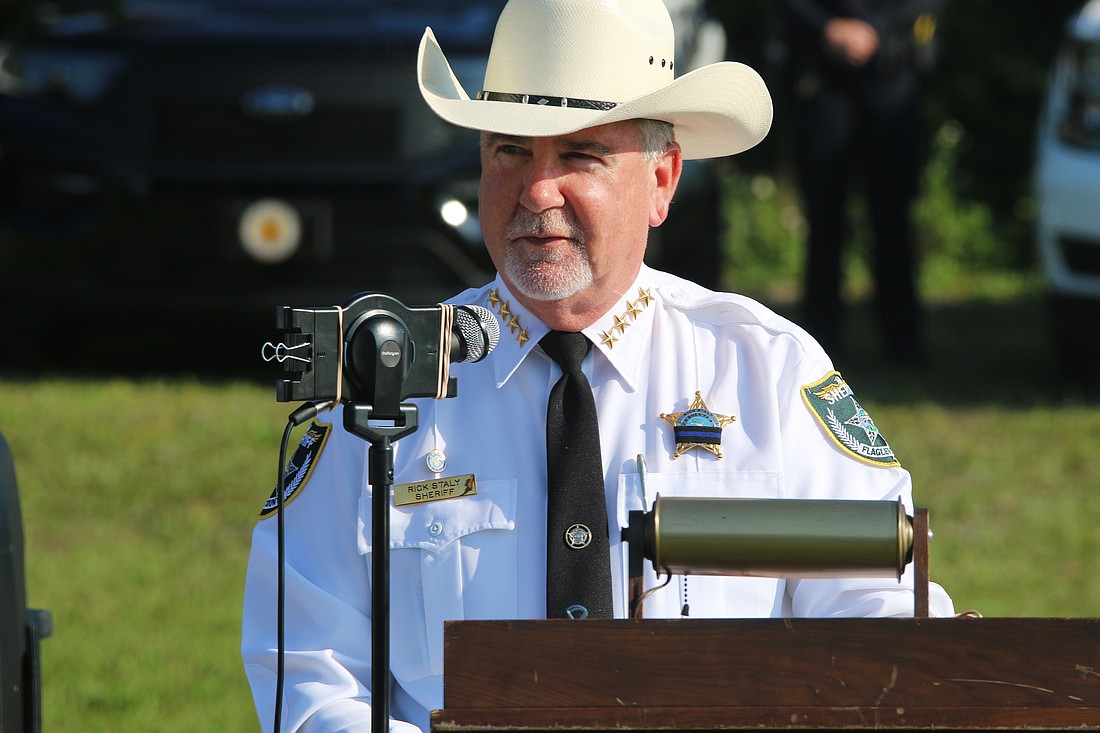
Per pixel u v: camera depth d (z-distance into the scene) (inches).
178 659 567.5
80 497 705.0
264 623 320.2
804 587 315.6
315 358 263.7
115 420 773.9
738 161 1628.9
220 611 610.5
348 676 304.7
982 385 928.9
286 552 319.9
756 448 315.3
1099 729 233.5
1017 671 237.0
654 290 330.3
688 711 237.6
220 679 552.7
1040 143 874.8
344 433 319.6
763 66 1526.8
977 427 799.7
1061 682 236.1
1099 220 834.8
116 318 869.8
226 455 741.3
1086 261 847.1
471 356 272.7
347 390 266.5
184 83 827.4
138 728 514.0
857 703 238.1
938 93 1625.2
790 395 320.5
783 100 1065.5
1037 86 1615.4
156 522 689.0
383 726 265.9
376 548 267.7
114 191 826.2
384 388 265.1
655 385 320.2
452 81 340.5
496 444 315.6
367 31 835.4
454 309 271.9
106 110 833.5
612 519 310.5
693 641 239.6
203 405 799.1
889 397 874.8
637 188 313.1
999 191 1668.3
